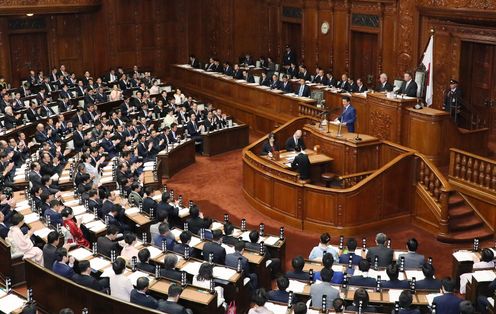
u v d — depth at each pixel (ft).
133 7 104.12
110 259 37.99
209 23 105.19
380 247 39.32
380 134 61.05
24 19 95.76
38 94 82.99
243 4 100.32
